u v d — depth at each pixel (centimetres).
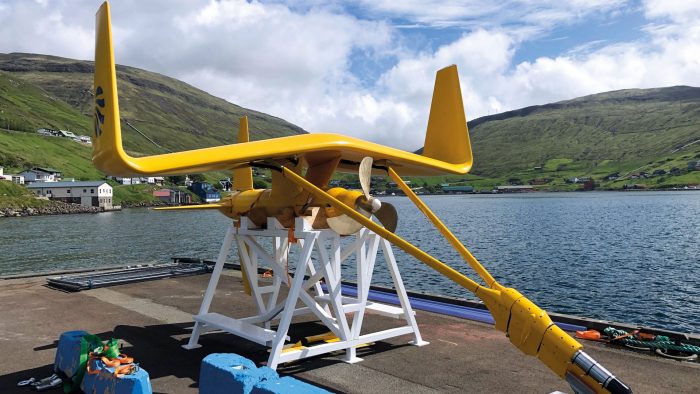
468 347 919
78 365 695
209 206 975
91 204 14800
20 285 1614
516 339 614
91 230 7850
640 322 2042
